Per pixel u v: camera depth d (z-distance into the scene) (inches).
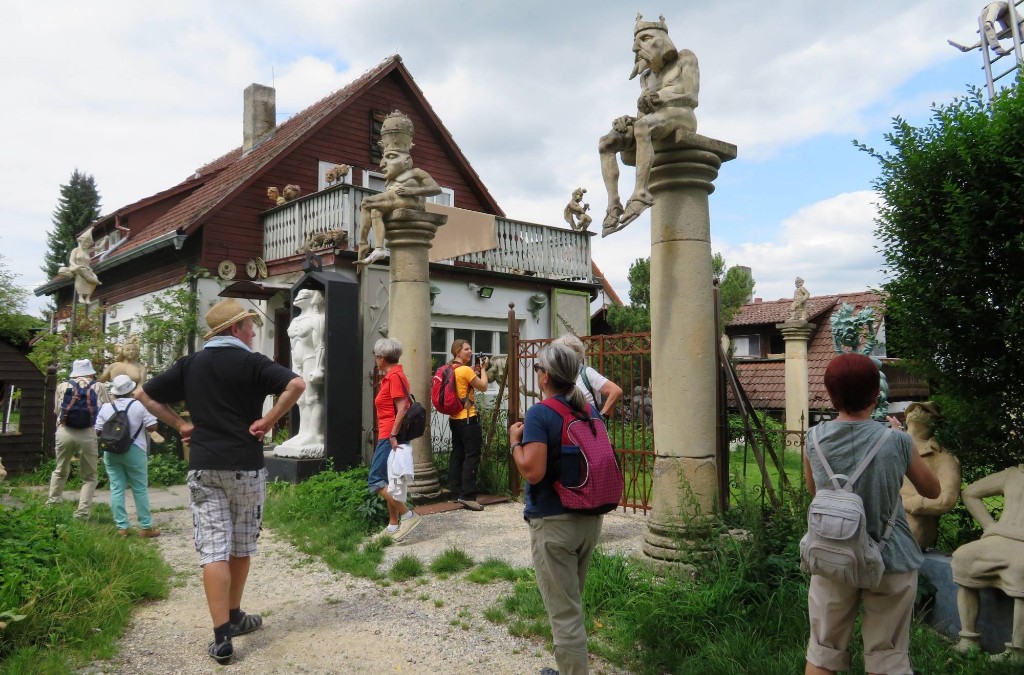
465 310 523.2
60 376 478.6
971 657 130.7
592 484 119.4
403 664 144.2
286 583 200.4
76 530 207.6
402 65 652.1
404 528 239.6
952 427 159.6
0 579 155.6
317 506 276.7
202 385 151.9
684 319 191.5
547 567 121.6
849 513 98.1
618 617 156.9
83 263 529.3
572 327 600.1
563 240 604.1
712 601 149.9
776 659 132.1
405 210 307.7
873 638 102.5
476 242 502.3
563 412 123.3
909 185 156.3
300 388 151.9
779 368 770.2
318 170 599.2
